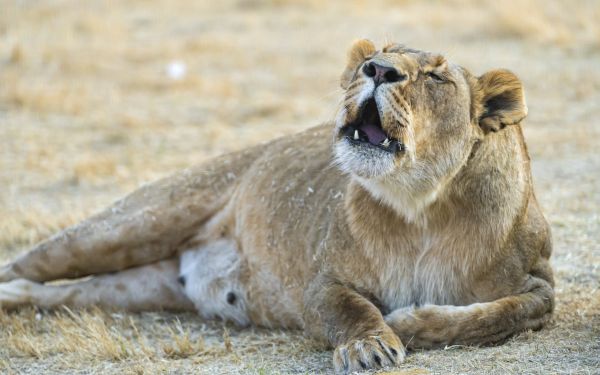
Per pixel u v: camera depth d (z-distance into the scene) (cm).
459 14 3061
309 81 2450
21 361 996
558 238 1281
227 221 1145
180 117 2173
